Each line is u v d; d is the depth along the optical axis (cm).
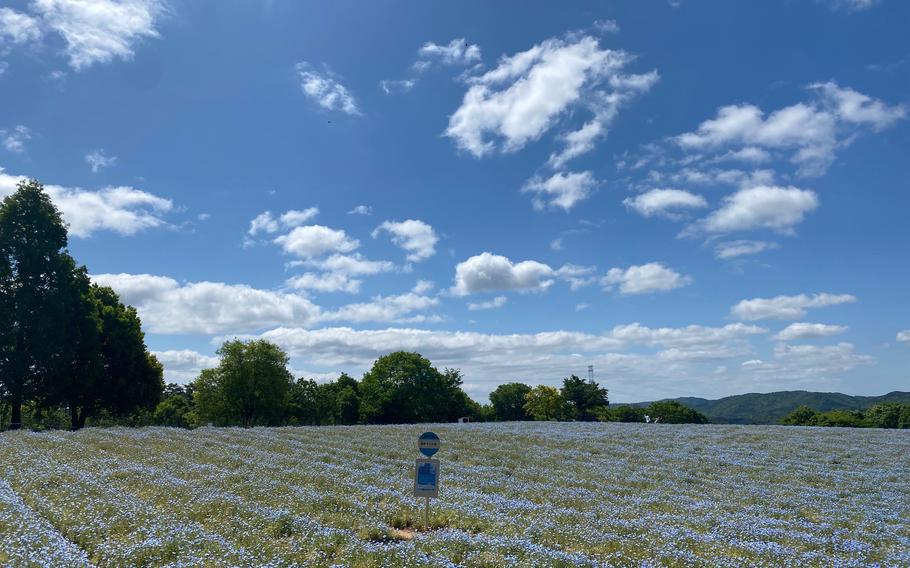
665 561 1186
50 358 4603
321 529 1327
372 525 1396
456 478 2186
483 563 1109
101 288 5903
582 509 1711
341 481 2005
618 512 1653
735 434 4184
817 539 1401
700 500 1919
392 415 9400
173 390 10825
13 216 4662
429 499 1638
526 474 2347
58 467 2123
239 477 1997
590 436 4012
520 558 1145
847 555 1302
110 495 1595
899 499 2019
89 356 5047
